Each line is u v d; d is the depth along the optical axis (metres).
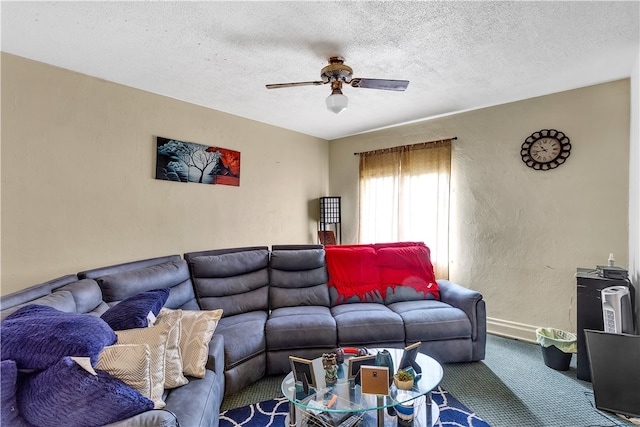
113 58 2.38
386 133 4.44
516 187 3.33
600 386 1.90
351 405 1.57
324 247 3.44
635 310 2.37
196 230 3.41
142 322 1.60
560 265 3.06
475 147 3.62
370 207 4.56
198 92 3.07
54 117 2.46
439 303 2.96
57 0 1.70
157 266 2.54
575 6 1.79
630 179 2.67
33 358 1.04
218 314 2.08
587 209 2.92
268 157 4.19
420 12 1.83
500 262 3.43
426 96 3.20
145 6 1.77
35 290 1.78
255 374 2.37
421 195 4.02
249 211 3.95
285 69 2.57
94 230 2.67
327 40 2.12
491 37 2.10
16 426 0.98
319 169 4.96
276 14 1.85
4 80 2.24
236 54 2.32
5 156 2.24
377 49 2.25
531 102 3.23
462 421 1.95
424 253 3.35
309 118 3.96
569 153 3.01
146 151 3.01
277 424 1.95
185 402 1.49
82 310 1.84
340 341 2.54
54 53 2.29
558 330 2.91
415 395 1.65
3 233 2.23
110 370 1.17
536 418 1.97
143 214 2.99
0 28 1.96
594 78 2.76
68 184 2.53
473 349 2.69
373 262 3.27
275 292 3.06
